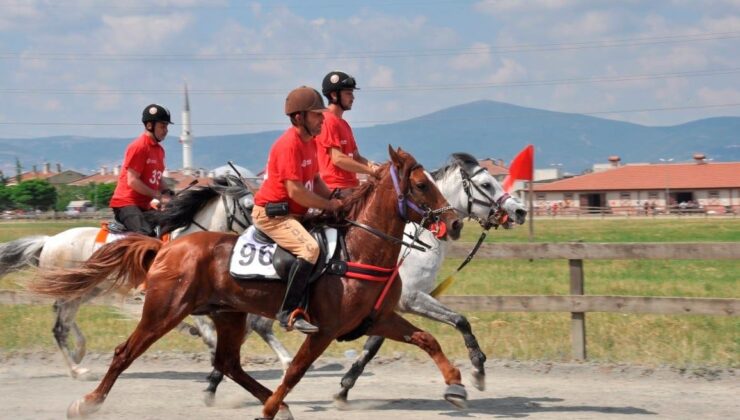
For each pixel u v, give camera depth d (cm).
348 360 1012
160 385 898
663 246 957
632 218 6631
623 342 1057
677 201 8162
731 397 808
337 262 677
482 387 793
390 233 691
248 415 757
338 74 808
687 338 1083
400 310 829
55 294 725
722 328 1161
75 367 940
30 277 738
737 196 7919
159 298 696
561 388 857
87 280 727
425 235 827
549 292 1609
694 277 1914
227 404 801
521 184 7906
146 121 941
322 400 827
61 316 939
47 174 12256
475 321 1246
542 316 1289
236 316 739
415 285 820
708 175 8150
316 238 689
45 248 966
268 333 898
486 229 891
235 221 925
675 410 759
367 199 698
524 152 1847
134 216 938
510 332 1141
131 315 848
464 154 905
